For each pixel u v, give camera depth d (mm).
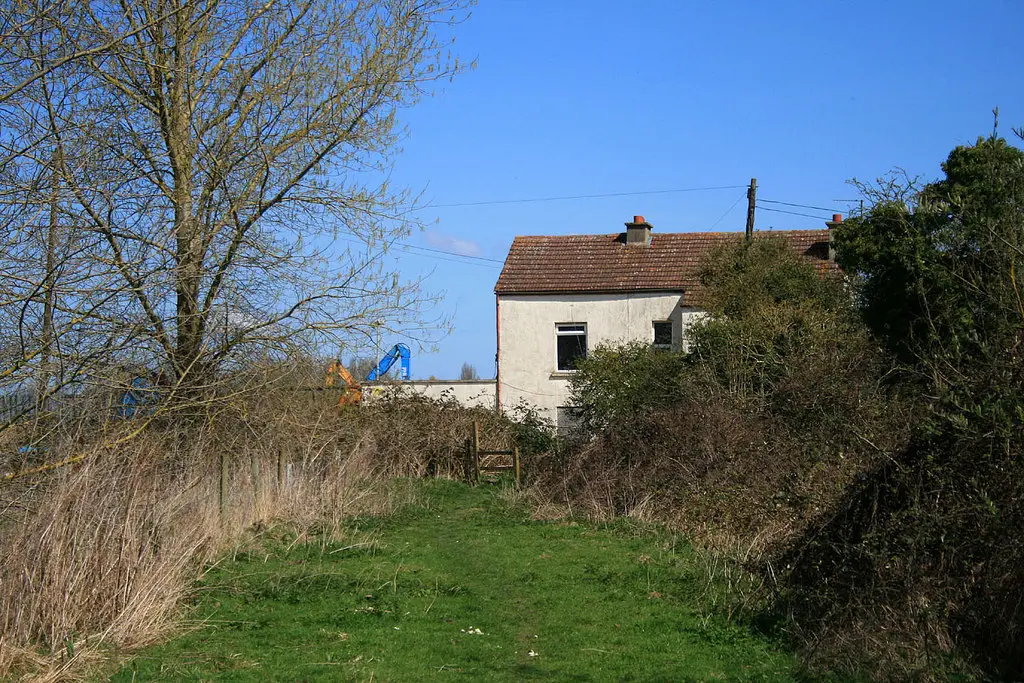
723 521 12586
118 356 9984
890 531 7590
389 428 22125
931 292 11320
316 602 9469
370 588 10055
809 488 10773
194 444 11422
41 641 7254
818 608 7934
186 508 10648
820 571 8562
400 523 15242
